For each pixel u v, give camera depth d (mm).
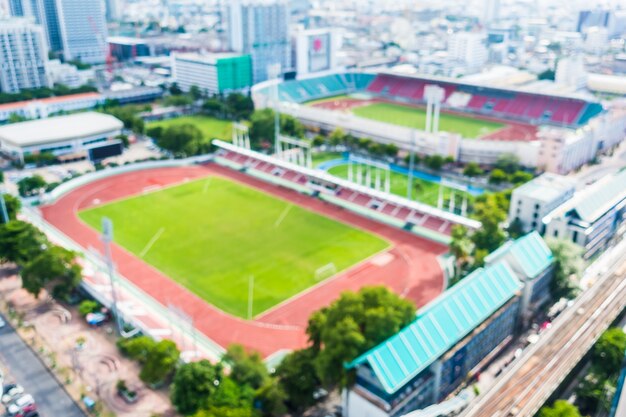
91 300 170625
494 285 138875
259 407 120250
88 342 150250
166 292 175125
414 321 122188
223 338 152750
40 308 166375
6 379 135625
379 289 127312
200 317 162125
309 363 124625
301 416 124375
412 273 187625
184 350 143750
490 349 140250
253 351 135750
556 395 126688
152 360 129000
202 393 118750
